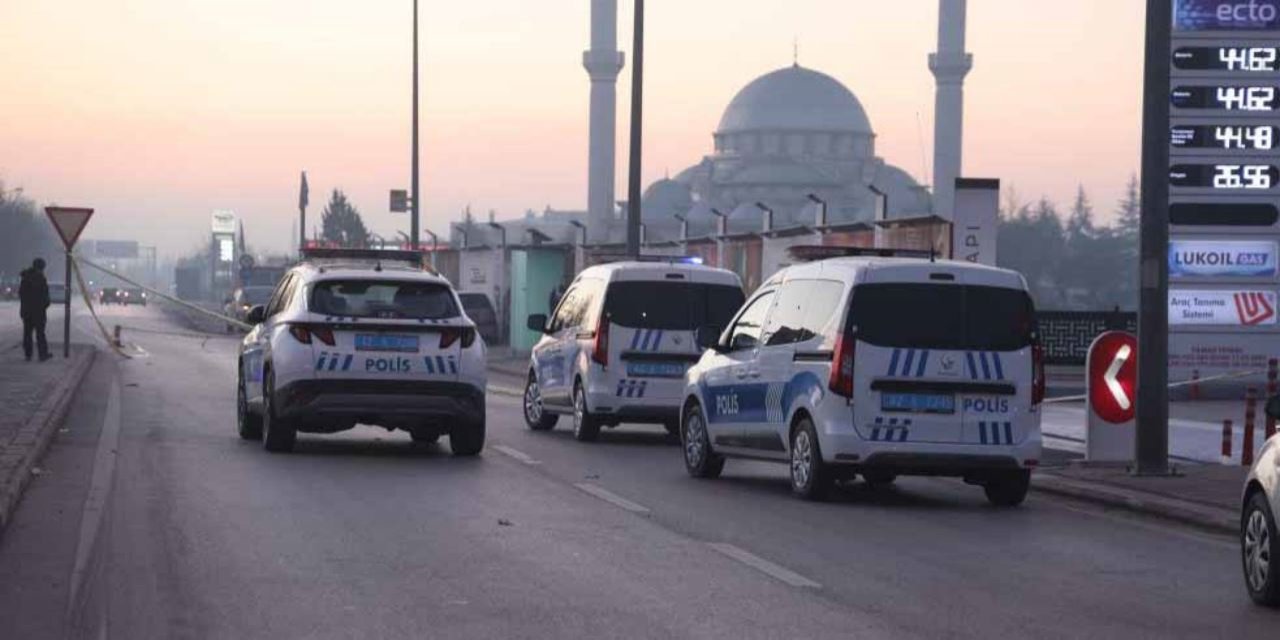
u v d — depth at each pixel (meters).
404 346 37.34
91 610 18.78
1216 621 19.28
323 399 36.97
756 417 33.62
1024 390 31.38
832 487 32.59
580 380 45.00
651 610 19.22
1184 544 26.41
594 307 45.00
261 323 41.03
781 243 81.00
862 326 31.00
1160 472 35.75
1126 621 19.17
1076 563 23.92
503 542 24.56
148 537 24.47
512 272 111.94
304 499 29.38
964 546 25.50
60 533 24.81
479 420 37.97
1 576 21.00
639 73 68.44
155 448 38.91
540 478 34.28
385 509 28.17
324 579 20.98
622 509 29.12
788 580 21.56
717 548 24.42
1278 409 20.52
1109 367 38.06
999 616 19.28
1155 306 35.69
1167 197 35.56
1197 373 67.94
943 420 31.08
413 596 19.89
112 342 102.06
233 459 36.59
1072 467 38.00
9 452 34.09
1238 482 34.53
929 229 65.50
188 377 72.31
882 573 22.42
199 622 18.14
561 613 18.95
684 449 36.69
